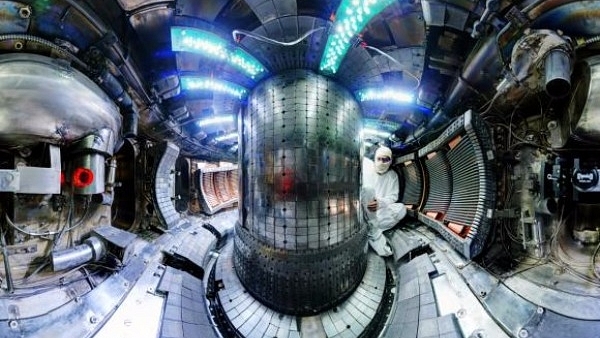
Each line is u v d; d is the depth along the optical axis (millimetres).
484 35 3691
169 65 5074
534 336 3355
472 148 5176
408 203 9586
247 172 5641
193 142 9078
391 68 5199
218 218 10414
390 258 6848
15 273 3641
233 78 5398
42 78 3410
